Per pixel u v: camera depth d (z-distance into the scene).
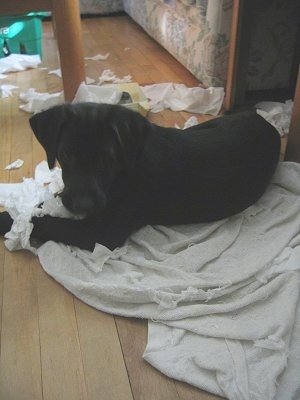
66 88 2.02
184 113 2.04
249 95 2.18
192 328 0.96
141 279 1.09
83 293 1.06
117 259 1.16
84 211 1.13
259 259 1.13
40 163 1.60
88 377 0.89
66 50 1.92
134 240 1.22
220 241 1.20
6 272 1.14
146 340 0.96
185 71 2.57
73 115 1.13
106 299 1.04
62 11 1.82
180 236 1.23
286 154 1.60
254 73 2.15
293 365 0.89
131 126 1.13
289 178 1.44
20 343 0.96
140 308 1.02
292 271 1.09
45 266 1.13
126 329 0.99
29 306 1.04
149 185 1.21
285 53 2.13
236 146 1.31
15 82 2.38
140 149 1.16
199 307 1.00
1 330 0.98
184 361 0.90
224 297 1.06
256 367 0.88
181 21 2.48
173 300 1.02
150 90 2.21
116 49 3.01
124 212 1.20
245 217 1.32
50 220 1.21
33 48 2.71
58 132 1.14
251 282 1.08
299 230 1.24
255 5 1.85
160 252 1.17
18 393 0.86
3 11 1.79
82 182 1.13
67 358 0.92
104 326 1.00
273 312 0.99
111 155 1.12
